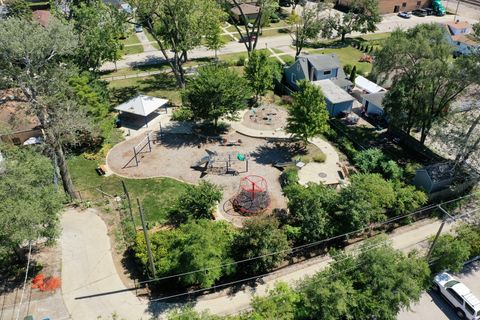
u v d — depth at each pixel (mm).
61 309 26672
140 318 26344
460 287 27891
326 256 31328
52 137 32844
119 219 34219
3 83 30688
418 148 44469
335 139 45969
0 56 29844
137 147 44125
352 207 30734
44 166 28344
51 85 32375
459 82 37781
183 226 30375
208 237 27312
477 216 33719
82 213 34875
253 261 28500
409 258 26641
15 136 42094
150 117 50000
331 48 75562
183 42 51844
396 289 24422
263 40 78125
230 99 44250
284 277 29531
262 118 49844
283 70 60781
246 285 28891
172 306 27203
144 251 28938
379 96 51844
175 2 48125
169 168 40812
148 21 50625
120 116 49688
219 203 35969
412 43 38656
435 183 36281
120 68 65125
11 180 25578
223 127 47875
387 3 94438
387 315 23562
